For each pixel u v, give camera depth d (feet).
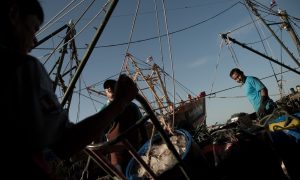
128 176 9.21
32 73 3.08
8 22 3.33
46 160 3.51
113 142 5.77
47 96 3.24
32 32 3.62
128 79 4.30
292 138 10.00
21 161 2.98
